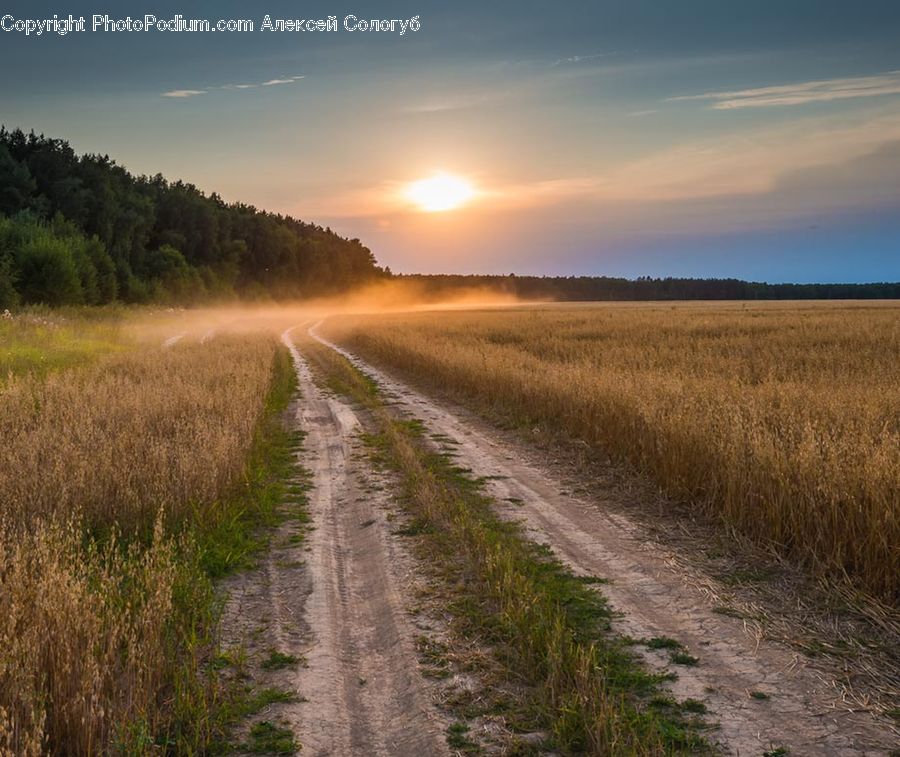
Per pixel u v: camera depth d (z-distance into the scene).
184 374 15.99
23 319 32.03
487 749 3.70
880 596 5.48
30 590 4.41
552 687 4.10
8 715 3.51
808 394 10.70
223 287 100.19
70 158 77.88
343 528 7.79
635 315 54.66
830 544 6.04
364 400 17.20
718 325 36.97
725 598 5.64
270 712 4.11
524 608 5.13
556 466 10.46
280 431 13.05
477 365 18.02
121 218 79.19
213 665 4.59
